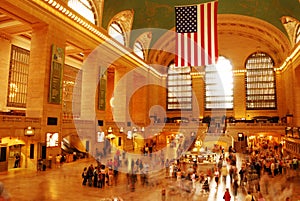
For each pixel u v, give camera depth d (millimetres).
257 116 33688
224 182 13023
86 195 9820
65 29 17734
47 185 11133
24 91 20984
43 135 15352
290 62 27234
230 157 18219
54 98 16422
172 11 27641
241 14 28266
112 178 11922
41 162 14461
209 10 16547
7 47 19375
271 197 10383
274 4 24016
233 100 35500
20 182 11445
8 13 14633
